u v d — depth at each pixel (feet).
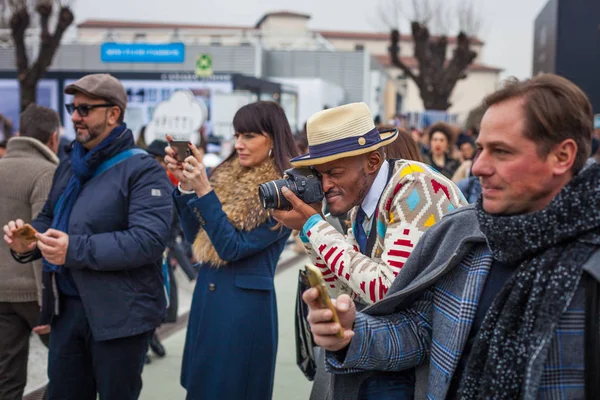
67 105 10.07
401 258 6.21
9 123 25.94
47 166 12.13
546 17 42.73
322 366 7.11
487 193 4.80
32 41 64.44
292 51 104.47
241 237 9.63
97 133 9.96
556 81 4.64
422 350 5.70
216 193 10.52
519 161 4.62
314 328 4.99
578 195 4.41
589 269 4.28
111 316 9.60
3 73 62.08
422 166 6.69
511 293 4.62
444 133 23.82
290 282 25.71
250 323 9.86
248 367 9.86
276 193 6.69
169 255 17.49
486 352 4.70
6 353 11.80
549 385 4.41
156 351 17.19
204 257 10.09
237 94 43.98
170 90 56.75
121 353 9.82
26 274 11.68
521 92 4.67
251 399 9.91
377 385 6.05
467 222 5.34
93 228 9.78
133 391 10.07
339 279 6.93
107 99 9.91
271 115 10.14
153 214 9.84
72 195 10.02
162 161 17.98
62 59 93.56
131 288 9.82
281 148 10.12
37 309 11.74
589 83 38.60
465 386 4.76
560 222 4.41
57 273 9.91
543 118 4.53
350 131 6.56
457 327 5.11
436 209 6.36
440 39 86.07
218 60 95.86
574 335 4.36
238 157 10.77
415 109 212.64
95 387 10.33
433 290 5.60
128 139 10.19
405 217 6.35
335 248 6.44
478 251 5.19
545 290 4.42
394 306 5.69
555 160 4.60
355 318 5.47
